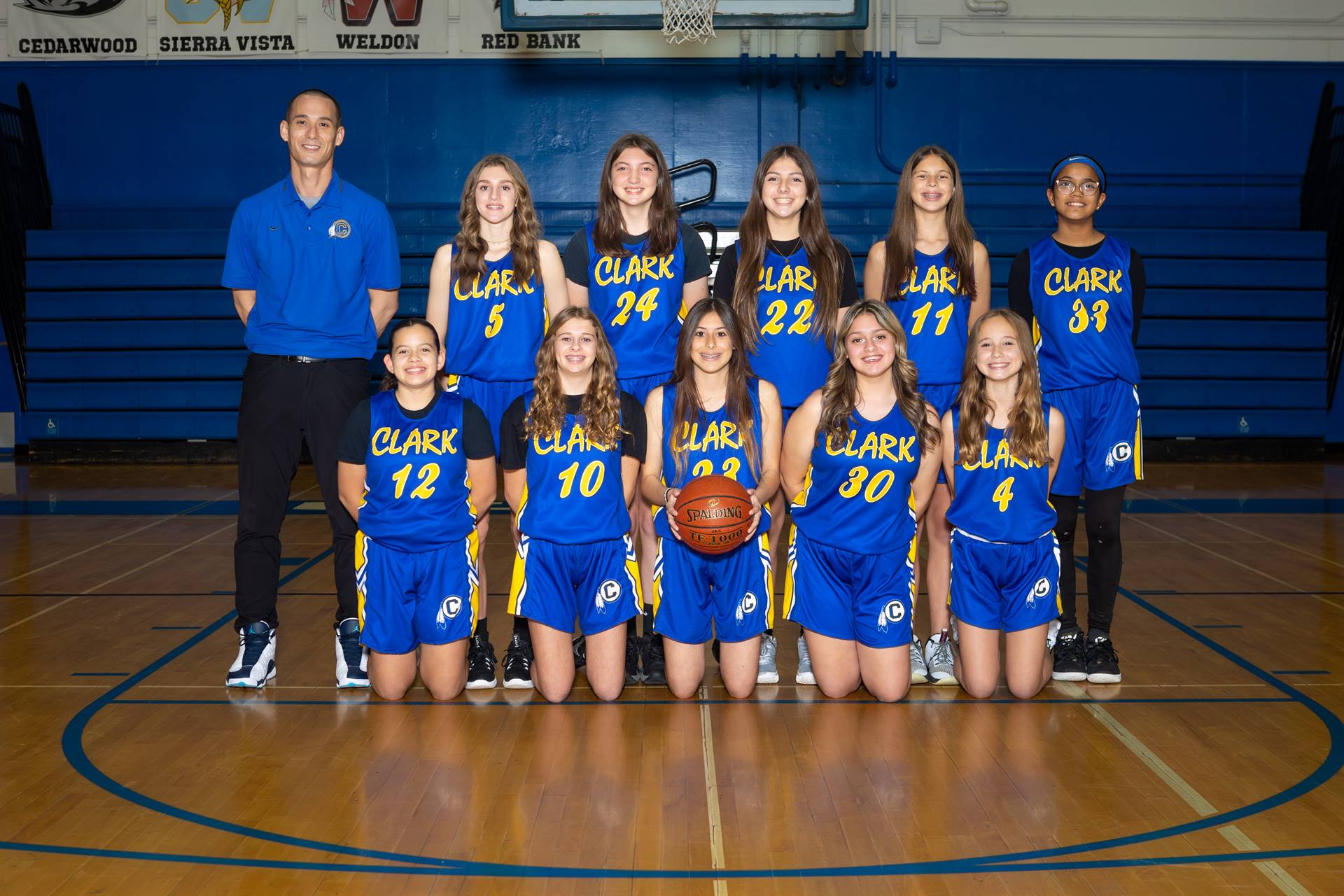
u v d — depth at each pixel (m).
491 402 3.56
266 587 3.52
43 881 2.21
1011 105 10.25
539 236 3.56
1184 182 10.38
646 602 3.66
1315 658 3.77
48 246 9.93
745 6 8.49
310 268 3.46
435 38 10.16
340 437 3.40
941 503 3.64
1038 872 2.24
